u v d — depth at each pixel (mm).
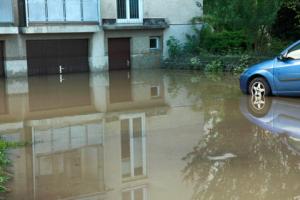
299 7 24359
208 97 12844
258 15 20703
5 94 14508
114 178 6195
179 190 5656
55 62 21125
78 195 5625
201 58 21906
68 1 20703
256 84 12508
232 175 6125
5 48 19594
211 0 23312
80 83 17125
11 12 19344
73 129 9336
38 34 20250
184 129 8969
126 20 22938
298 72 11633
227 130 8727
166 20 24297
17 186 5957
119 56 23047
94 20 21594
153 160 6941
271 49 22016
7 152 7617
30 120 10461
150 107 11734
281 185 5727
